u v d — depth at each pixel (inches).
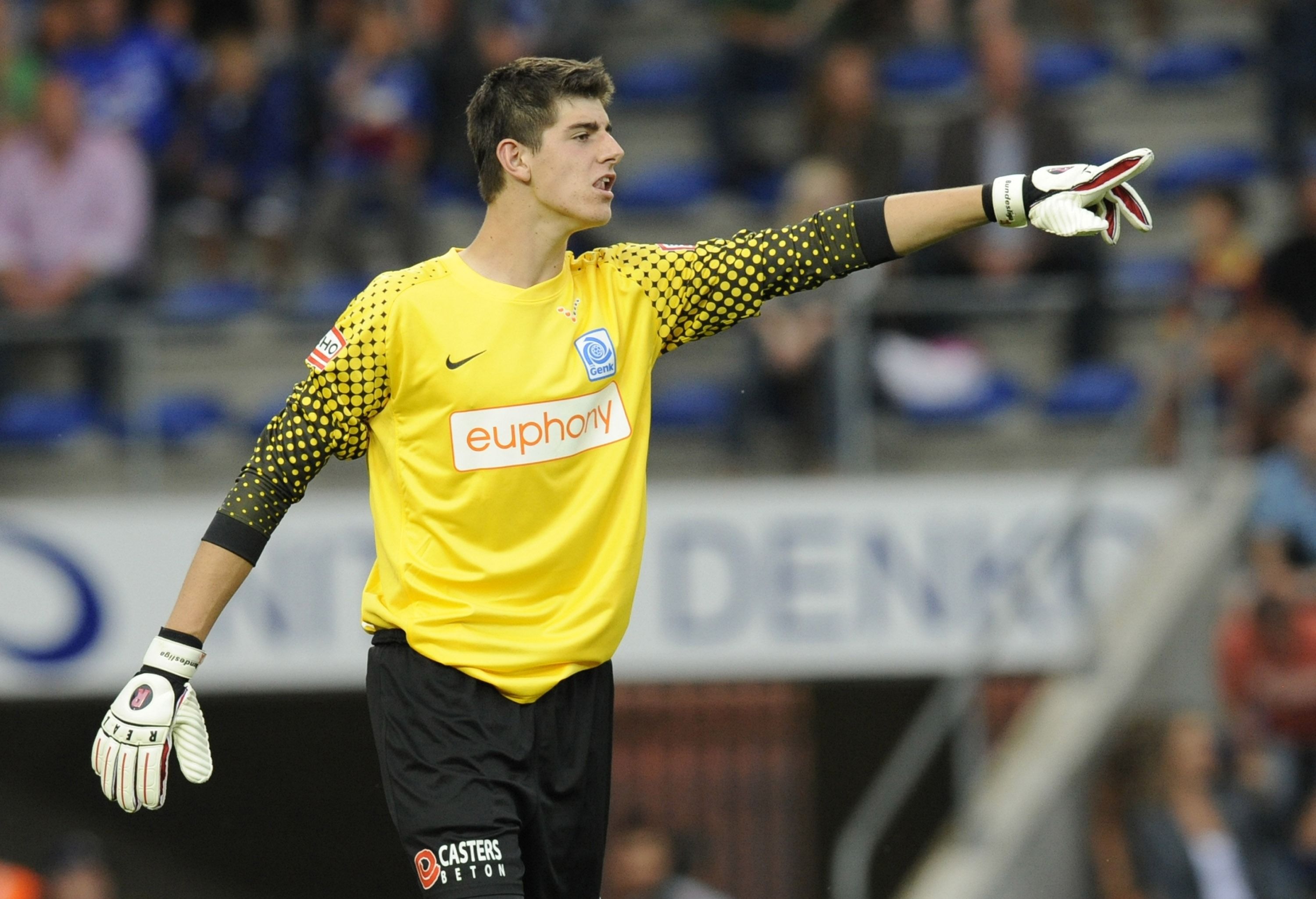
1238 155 1503.4
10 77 1397.6
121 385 1232.2
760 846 1413.6
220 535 429.1
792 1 1561.3
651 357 446.0
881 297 1182.9
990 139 1274.6
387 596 440.1
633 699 1421.0
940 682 1469.0
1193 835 1035.3
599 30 1711.4
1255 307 1209.4
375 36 1446.9
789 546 1178.6
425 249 1417.3
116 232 1368.1
